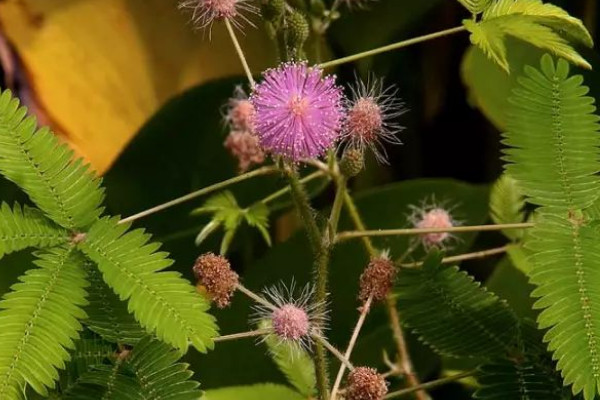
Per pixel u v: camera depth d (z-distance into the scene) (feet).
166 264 1.70
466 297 1.78
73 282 1.70
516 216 1.96
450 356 1.79
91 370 1.73
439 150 2.37
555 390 1.75
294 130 1.71
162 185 2.16
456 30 1.78
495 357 1.77
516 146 1.71
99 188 1.74
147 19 2.15
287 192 2.06
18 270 1.99
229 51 2.16
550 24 1.74
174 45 2.16
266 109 1.72
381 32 2.20
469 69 2.13
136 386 1.72
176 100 2.12
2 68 2.10
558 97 1.70
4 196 2.07
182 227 2.16
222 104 2.13
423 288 1.78
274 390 1.95
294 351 1.89
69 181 1.73
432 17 2.26
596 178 1.70
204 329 1.68
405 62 2.28
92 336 1.74
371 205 2.16
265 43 2.14
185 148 2.15
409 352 2.12
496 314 1.77
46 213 1.72
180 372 1.72
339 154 1.99
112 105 2.15
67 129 2.12
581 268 1.68
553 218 1.70
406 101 2.31
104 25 2.14
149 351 1.72
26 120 1.72
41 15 2.11
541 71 1.70
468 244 2.15
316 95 1.72
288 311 1.74
